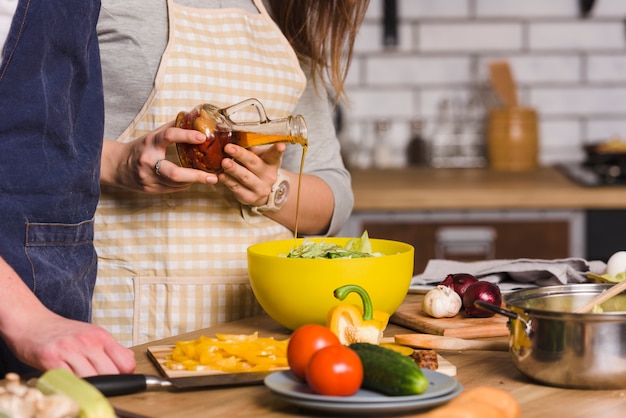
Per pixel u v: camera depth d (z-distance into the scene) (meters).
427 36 4.14
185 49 1.77
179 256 1.78
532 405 1.09
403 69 4.16
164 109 1.76
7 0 1.43
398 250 1.59
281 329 1.52
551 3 4.12
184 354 1.26
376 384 1.04
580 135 4.19
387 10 4.10
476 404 0.99
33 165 1.48
